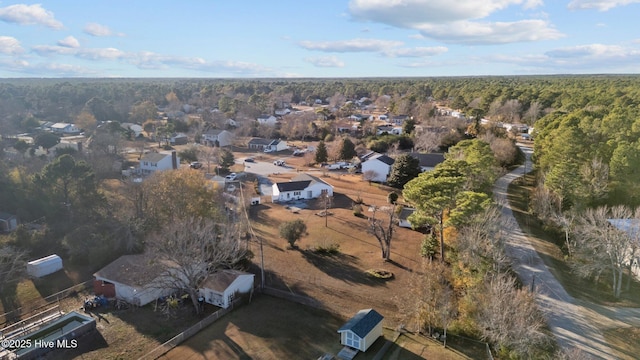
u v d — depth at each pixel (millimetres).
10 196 53062
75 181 50562
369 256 44219
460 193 37719
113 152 85438
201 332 31406
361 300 35781
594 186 44188
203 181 49344
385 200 63406
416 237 49156
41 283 38812
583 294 33938
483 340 28828
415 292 31703
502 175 65438
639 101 79312
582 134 50969
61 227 47875
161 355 28656
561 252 40750
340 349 29062
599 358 26422
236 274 36562
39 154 77750
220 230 44594
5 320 33125
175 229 36344
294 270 41344
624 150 44281
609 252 33688
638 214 36656
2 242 43156
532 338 26141
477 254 33625
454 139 86938
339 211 59062
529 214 49812
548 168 54281
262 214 58188
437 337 29969
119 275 36812
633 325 29766
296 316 33625
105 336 30906
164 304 35531
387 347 29000
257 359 28188
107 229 46062
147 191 47781
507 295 27547
